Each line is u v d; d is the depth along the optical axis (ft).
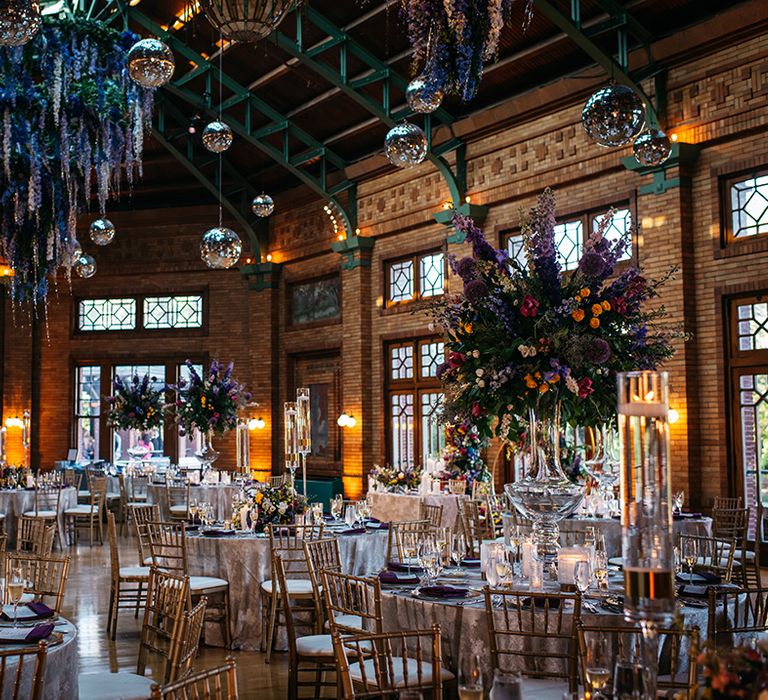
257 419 57.11
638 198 35.14
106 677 14.51
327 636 18.16
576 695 8.29
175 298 61.11
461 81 15.47
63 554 39.14
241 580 23.29
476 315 15.58
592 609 13.57
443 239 44.83
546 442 15.16
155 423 50.55
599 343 14.47
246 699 18.66
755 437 31.91
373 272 50.19
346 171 50.01
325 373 54.13
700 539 16.42
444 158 44.09
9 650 10.52
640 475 8.00
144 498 48.96
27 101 32.17
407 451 48.16
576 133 37.78
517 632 13.10
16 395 61.46
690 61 33.32
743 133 31.86
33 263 36.09
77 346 61.62
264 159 54.29
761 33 31.09
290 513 24.77
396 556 24.88
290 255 55.83
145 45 21.98
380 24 38.83
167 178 59.11
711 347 32.89
